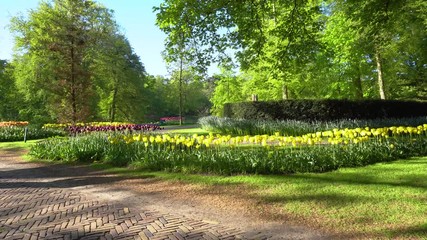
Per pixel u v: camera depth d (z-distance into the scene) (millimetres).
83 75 19094
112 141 9977
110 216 4812
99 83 34188
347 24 17656
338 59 20281
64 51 18484
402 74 25188
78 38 18750
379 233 3811
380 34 13031
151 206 5324
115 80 35469
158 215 4828
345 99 16484
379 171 6781
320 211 4680
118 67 34594
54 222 4594
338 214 4504
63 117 18938
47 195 6250
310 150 7969
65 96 18938
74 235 4070
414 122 14805
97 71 32469
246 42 12195
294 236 3920
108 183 7152
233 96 33375
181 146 9219
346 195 5262
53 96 21328
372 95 25828
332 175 6645
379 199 4965
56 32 18453
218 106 35406
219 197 5660
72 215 4906
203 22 11211
